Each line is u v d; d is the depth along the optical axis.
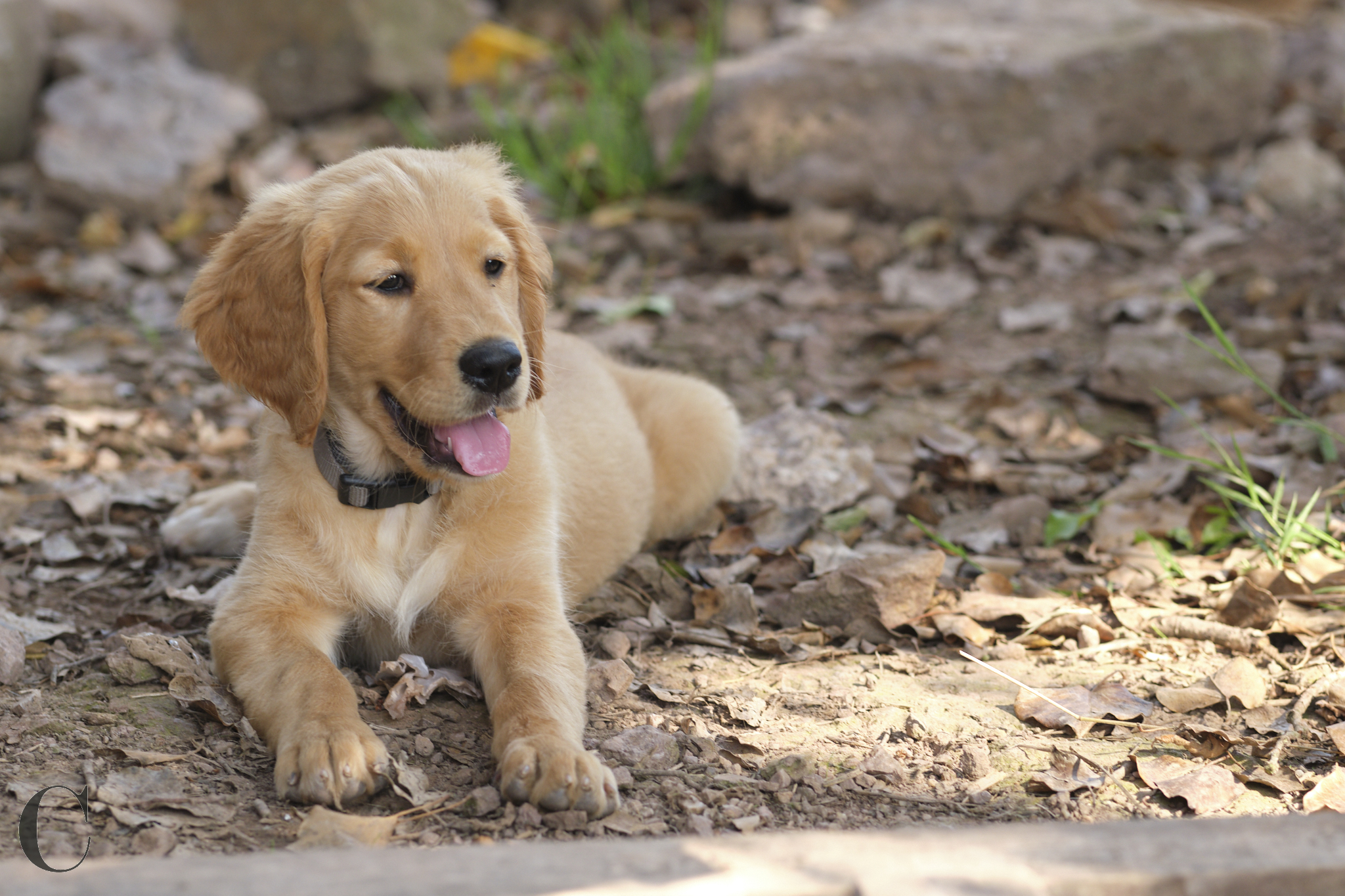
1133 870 2.58
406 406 3.84
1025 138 9.26
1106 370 6.81
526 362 3.92
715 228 9.27
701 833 3.31
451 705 3.98
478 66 11.87
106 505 5.63
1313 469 5.67
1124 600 4.84
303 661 3.78
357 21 10.73
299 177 10.13
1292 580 4.77
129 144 9.73
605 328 7.93
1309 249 8.36
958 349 7.52
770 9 13.38
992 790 3.60
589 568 4.89
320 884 2.49
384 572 4.16
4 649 4.09
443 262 3.85
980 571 5.21
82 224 9.54
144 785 3.40
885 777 3.65
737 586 4.80
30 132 10.62
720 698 4.12
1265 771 3.65
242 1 10.73
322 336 3.91
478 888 2.48
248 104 10.42
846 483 5.74
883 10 10.97
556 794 3.28
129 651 4.09
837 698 4.14
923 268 8.79
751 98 9.36
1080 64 9.24
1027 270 8.70
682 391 5.64
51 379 7.12
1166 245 8.79
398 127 10.95
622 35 11.40
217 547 5.26
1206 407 6.51
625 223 9.57
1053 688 4.22
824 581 4.75
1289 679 4.23
